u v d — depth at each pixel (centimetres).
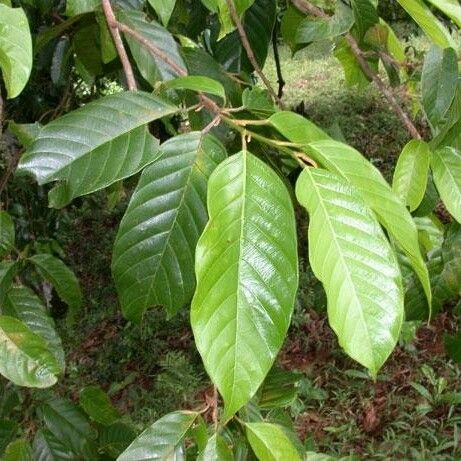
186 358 368
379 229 51
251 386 49
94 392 109
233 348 49
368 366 49
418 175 76
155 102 64
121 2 104
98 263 452
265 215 52
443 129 77
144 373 373
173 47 94
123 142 62
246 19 125
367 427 295
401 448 275
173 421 67
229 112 67
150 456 66
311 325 364
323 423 301
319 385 327
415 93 109
